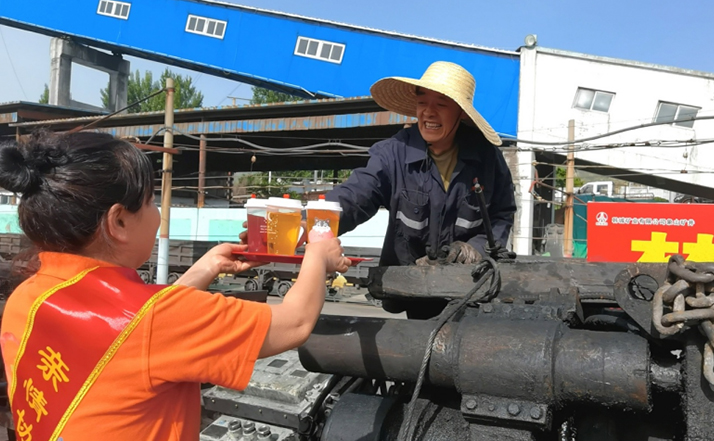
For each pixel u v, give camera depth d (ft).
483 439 4.89
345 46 67.62
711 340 4.11
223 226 62.34
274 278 56.54
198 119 64.44
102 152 3.85
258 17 72.74
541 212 64.75
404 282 6.60
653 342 5.06
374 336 5.71
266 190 89.66
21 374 3.86
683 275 4.31
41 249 4.09
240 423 9.79
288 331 4.10
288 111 59.62
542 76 59.06
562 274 6.08
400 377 5.59
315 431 7.16
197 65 77.87
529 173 56.75
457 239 8.63
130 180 3.93
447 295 6.36
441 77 7.88
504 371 4.76
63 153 3.79
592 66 58.23
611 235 23.40
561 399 4.67
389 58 65.41
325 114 58.90
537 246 59.88
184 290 3.94
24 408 3.86
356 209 7.91
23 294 4.01
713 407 4.33
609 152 58.34
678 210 22.66
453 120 8.06
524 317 5.32
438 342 5.31
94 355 3.65
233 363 3.83
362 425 5.82
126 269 4.04
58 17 87.40
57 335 3.74
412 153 8.20
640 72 57.47
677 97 56.80
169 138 37.29
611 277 5.88
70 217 3.76
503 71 59.41
